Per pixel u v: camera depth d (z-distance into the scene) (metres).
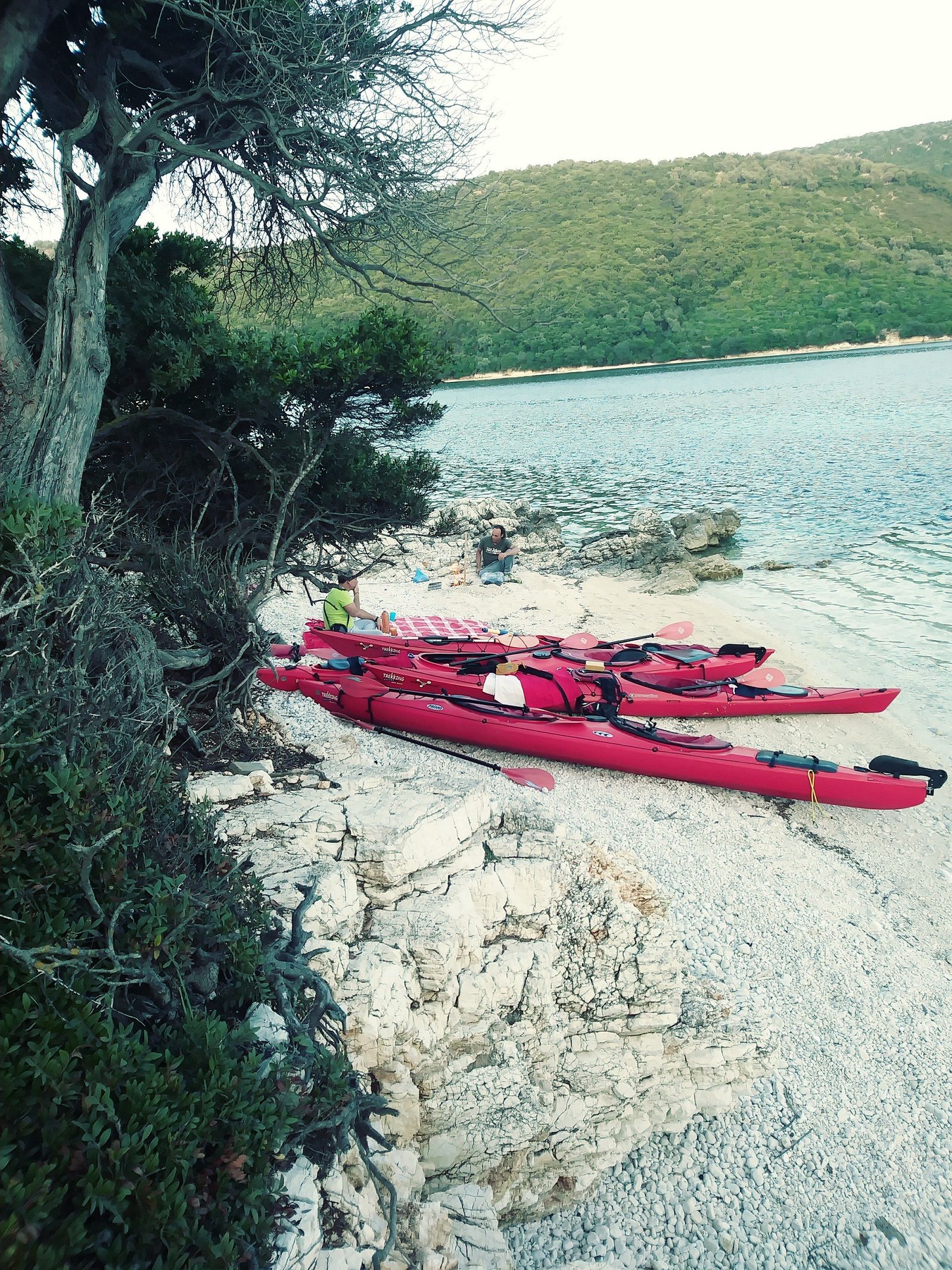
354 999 4.82
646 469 38.31
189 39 8.28
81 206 6.50
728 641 15.72
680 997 6.31
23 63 6.44
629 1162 5.89
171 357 9.60
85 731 4.23
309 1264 3.31
